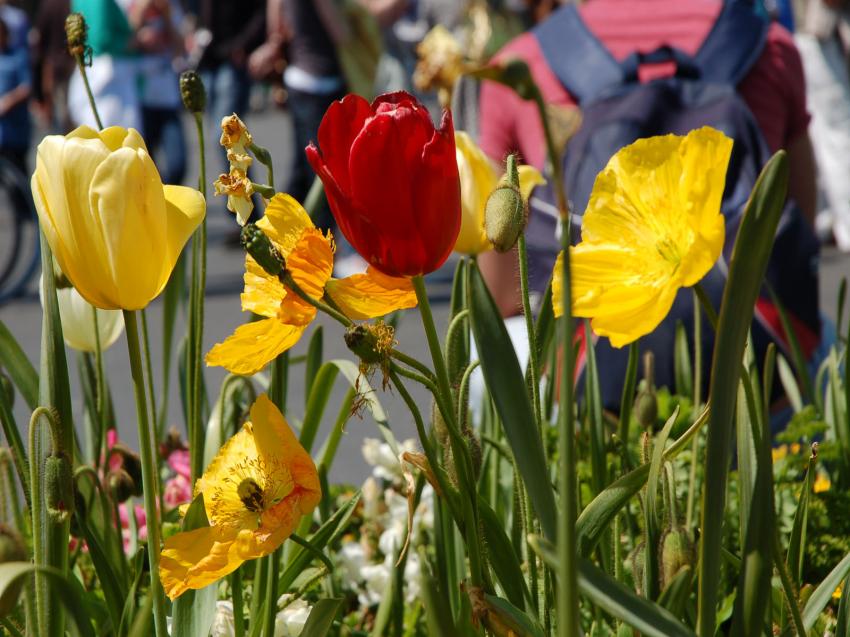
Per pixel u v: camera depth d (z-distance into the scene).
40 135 8.81
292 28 5.32
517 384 0.90
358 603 1.40
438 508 1.14
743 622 0.90
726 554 1.02
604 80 1.84
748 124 1.76
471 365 1.02
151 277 0.97
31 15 6.92
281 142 10.90
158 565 0.99
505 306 1.84
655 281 0.93
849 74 5.38
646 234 0.94
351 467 2.89
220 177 1.04
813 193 2.00
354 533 1.50
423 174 0.93
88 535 1.04
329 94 5.33
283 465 1.00
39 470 1.01
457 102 2.22
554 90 1.88
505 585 0.99
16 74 5.71
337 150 0.96
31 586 1.01
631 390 1.21
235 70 6.48
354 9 5.24
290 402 3.51
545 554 0.86
